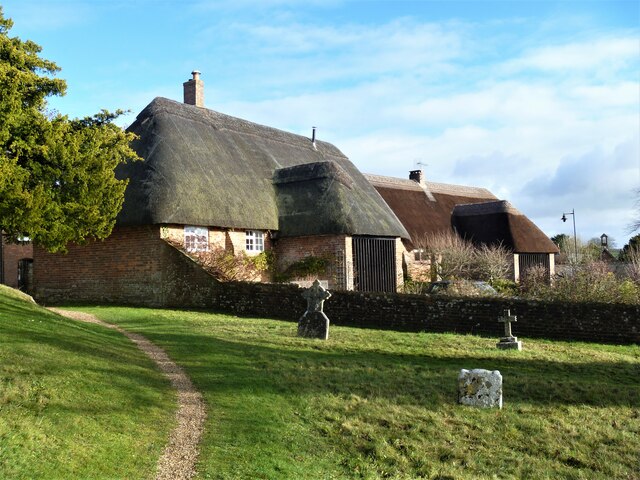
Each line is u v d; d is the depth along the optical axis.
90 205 17.83
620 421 10.23
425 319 18.72
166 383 10.29
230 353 12.94
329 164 28.55
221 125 29.88
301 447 8.24
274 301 19.94
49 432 7.12
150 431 7.94
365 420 9.46
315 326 15.70
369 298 19.41
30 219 15.89
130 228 22.73
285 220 27.14
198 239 23.48
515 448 9.12
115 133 19.30
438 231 37.47
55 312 17.33
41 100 17.14
